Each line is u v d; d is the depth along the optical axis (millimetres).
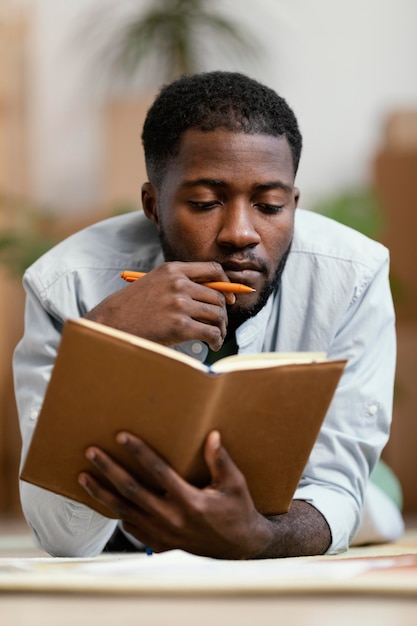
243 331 2119
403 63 6449
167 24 5680
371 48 6461
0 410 5770
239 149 1922
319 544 1904
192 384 1502
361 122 6449
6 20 6156
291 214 1984
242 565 1465
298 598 1237
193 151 1946
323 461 2104
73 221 5887
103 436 1562
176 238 1980
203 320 1798
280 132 1972
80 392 1540
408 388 5168
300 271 2232
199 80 2020
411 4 6441
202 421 1535
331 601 1217
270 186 1931
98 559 1804
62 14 6500
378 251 2273
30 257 5352
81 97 6512
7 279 5820
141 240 2322
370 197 4840
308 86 6465
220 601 1229
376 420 2182
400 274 5707
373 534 2600
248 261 1918
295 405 1606
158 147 2049
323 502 1976
